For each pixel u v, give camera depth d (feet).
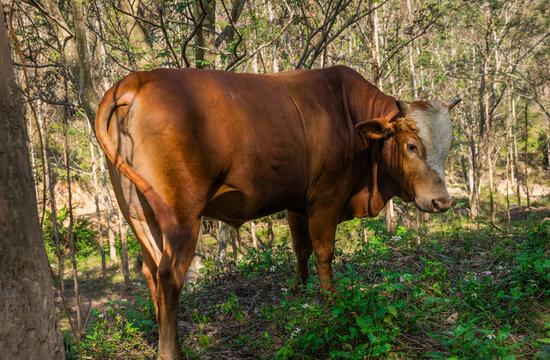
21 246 7.59
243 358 12.50
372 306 12.42
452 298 14.83
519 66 89.30
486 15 73.05
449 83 96.53
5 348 7.39
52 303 8.16
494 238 23.49
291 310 13.94
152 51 27.68
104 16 35.50
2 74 7.45
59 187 71.05
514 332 12.92
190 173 11.14
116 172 11.51
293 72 14.42
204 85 11.54
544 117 112.68
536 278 15.55
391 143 14.80
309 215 14.67
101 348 13.26
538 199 105.19
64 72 21.30
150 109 10.91
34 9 29.17
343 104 14.94
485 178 117.70
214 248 53.42
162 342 11.38
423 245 22.93
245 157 12.00
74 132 57.16
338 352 11.19
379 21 60.49
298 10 36.73
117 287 45.91
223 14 40.22
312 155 13.87
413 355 11.76
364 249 21.22
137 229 11.75
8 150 7.48
